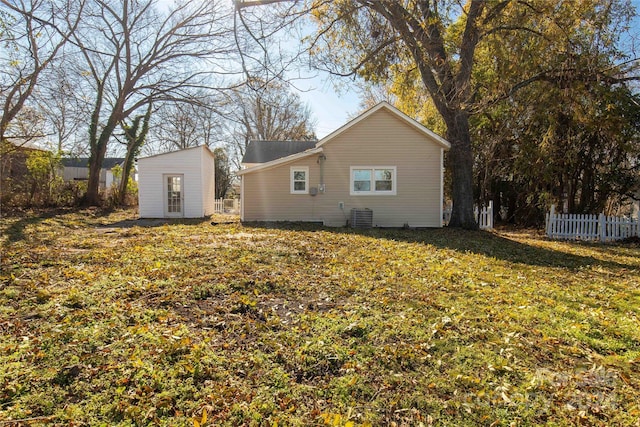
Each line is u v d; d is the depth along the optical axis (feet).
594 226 41.81
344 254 25.68
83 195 69.15
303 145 81.92
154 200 59.88
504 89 41.70
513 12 39.60
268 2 20.13
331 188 49.80
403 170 49.14
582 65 40.55
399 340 11.61
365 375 9.62
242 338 11.55
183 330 11.69
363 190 49.65
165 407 7.98
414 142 48.96
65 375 8.99
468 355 10.75
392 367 10.02
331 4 32.01
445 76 41.83
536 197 54.70
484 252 29.45
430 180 49.08
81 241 30.04
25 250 24.56
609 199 48.65
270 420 7.72
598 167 47.14
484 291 17.24
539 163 49.14
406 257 25.26
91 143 69.72
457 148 46.62
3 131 50.52
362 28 35.45
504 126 53.88
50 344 10.44
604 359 10.89
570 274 22.13
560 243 38.11
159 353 10.10
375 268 21.36
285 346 11.00
